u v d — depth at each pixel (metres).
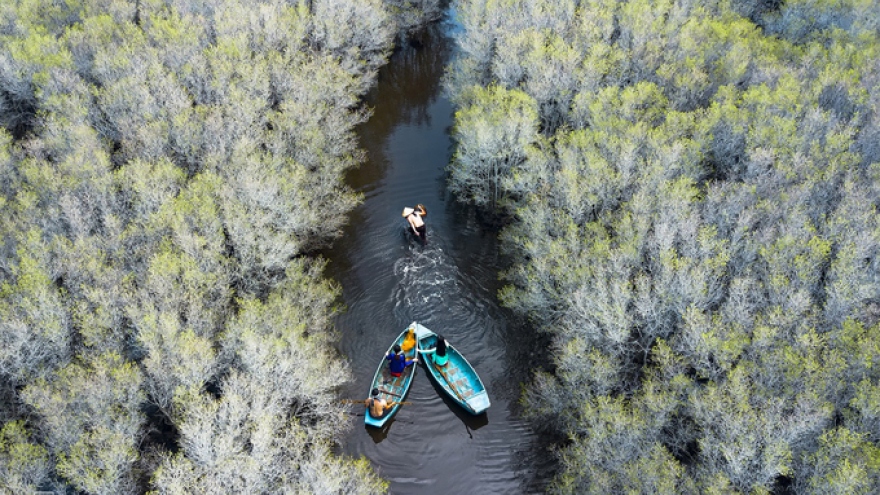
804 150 31.22
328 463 21.47
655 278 25.06
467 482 24.80
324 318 27.94
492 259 34.38
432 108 49.88
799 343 22.09
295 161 33.78
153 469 21.92
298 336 24.73
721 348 22.09
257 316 24.91
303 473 21.22
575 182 29.23
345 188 35.53
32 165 29.88
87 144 31.36
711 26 41.50
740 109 32.41
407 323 30.91
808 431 19.77
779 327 22.83
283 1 46.19
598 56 37.91
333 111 38.69
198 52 39.94
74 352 24.30
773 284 23.97
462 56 51.81
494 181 34.97
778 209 26.98
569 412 24.48
